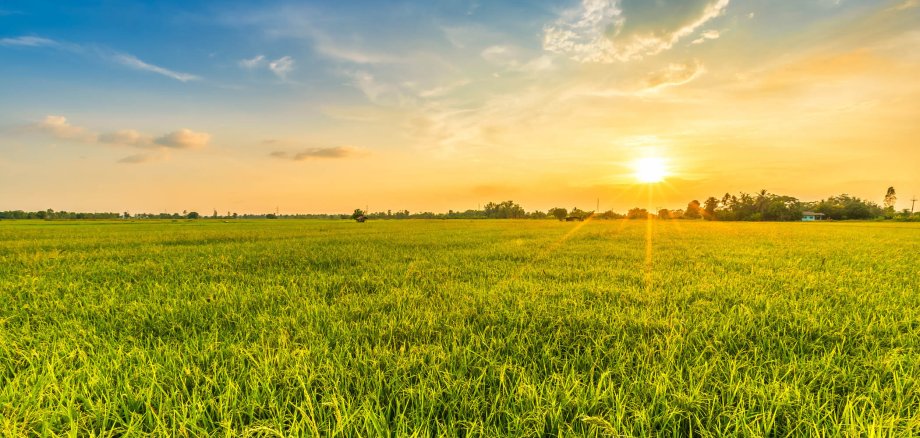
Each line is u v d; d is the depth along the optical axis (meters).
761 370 2.48
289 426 1.92
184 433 1.78
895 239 17.56
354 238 18.72
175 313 3.98
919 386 2.17
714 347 2.86
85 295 4.91
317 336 3.22
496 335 3.35
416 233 24.50
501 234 22.84
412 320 3.78
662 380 2.26
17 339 3.08
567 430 1.85
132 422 1.92
